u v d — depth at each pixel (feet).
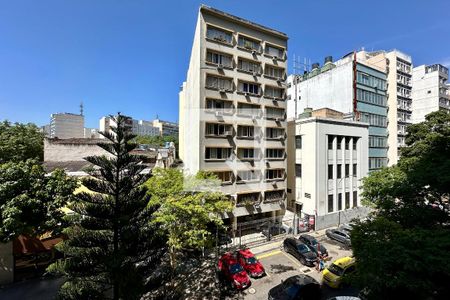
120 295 29.86
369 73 115.85
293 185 95.20
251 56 84.28
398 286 27.02
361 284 30.37
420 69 164.96
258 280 49.96
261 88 86.07
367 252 29.30
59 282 46.80
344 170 94.32
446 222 38.45
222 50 78.89
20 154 77.10
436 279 26.13
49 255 49.90
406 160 62.64
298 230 77.05
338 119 92.58
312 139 87.20
